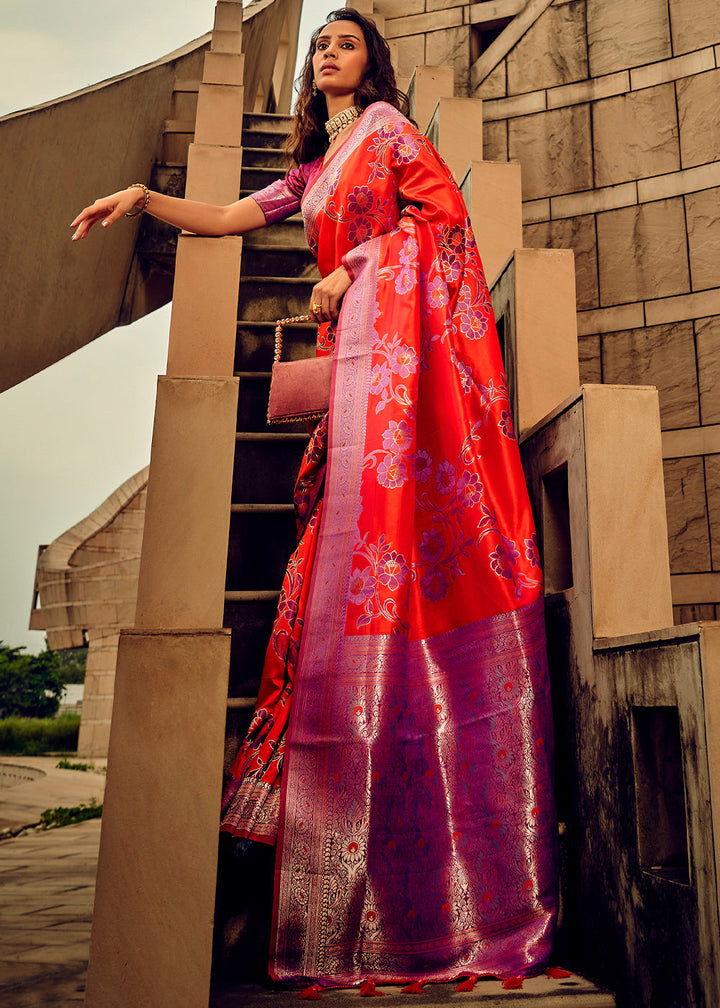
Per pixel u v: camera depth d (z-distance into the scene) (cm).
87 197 403
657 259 386
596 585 167
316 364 195
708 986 119
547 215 419
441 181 201
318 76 225
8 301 345
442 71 373
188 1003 135
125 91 434
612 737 157
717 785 121
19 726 1800
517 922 157
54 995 187
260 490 260
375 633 163
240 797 166
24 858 465
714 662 124
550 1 437
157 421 167
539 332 222
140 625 158
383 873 156
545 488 201
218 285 236
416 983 147
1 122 325
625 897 148
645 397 174
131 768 143
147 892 139
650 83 401
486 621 173
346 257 198
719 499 353
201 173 311
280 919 150
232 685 208
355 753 155
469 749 166
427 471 186
